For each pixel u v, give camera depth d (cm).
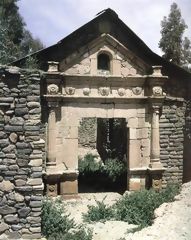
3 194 815
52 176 1233
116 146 1814
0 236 809
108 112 1305
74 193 1270
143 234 827
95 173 1648
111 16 1289
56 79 1234
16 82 818
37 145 822
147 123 1341
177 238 760
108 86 1309
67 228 925
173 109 1368
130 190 1325
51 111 1238
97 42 1294
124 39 1320
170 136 1365
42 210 904
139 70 1338
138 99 1324
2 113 813
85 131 2312
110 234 932
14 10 2806
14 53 1948
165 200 1076
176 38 2406
